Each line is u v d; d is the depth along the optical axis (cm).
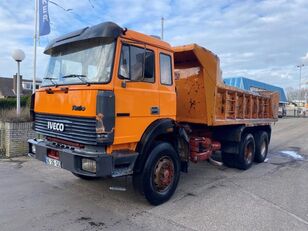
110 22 483
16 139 929
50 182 671
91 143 463
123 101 486
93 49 502
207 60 683
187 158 629
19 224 458
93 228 451
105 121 454
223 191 644
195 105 712
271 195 620
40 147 547
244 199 593
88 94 466
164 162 562
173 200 580
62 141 533
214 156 923
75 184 659
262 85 3092
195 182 714
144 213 513
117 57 478
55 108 528
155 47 548
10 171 759
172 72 593
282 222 484
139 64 515
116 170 480
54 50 570
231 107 802
